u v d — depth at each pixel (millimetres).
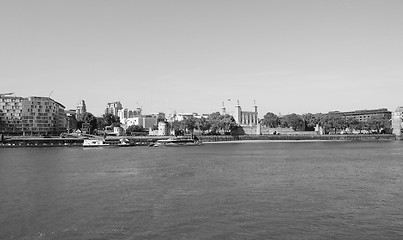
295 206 62219
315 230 49625
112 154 183875
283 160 143625
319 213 57656
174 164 129125
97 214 58531
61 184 86062
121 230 50625
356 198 68188
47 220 55656
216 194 72750
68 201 67750
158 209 61219
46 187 82188
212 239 46781
